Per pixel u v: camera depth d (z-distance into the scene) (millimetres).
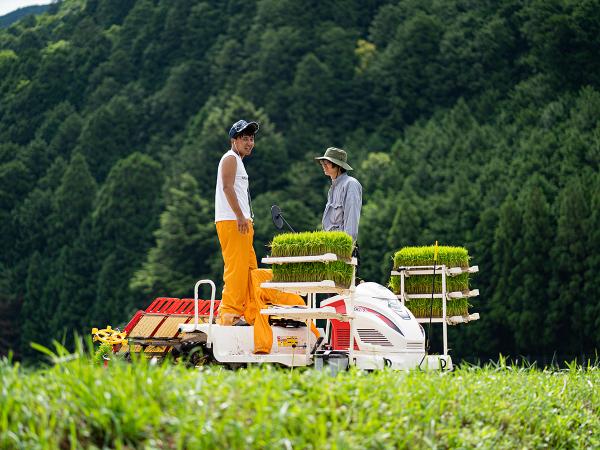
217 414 6484
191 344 10875
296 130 98750
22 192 105062
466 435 7699
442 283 12570
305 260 10484
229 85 109125
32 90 118812
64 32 133875
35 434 5828
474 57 99250
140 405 6266
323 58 105875
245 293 10984
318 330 11586
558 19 90188
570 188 66438
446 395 8203
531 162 77875
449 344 64875
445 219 74750
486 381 9305
